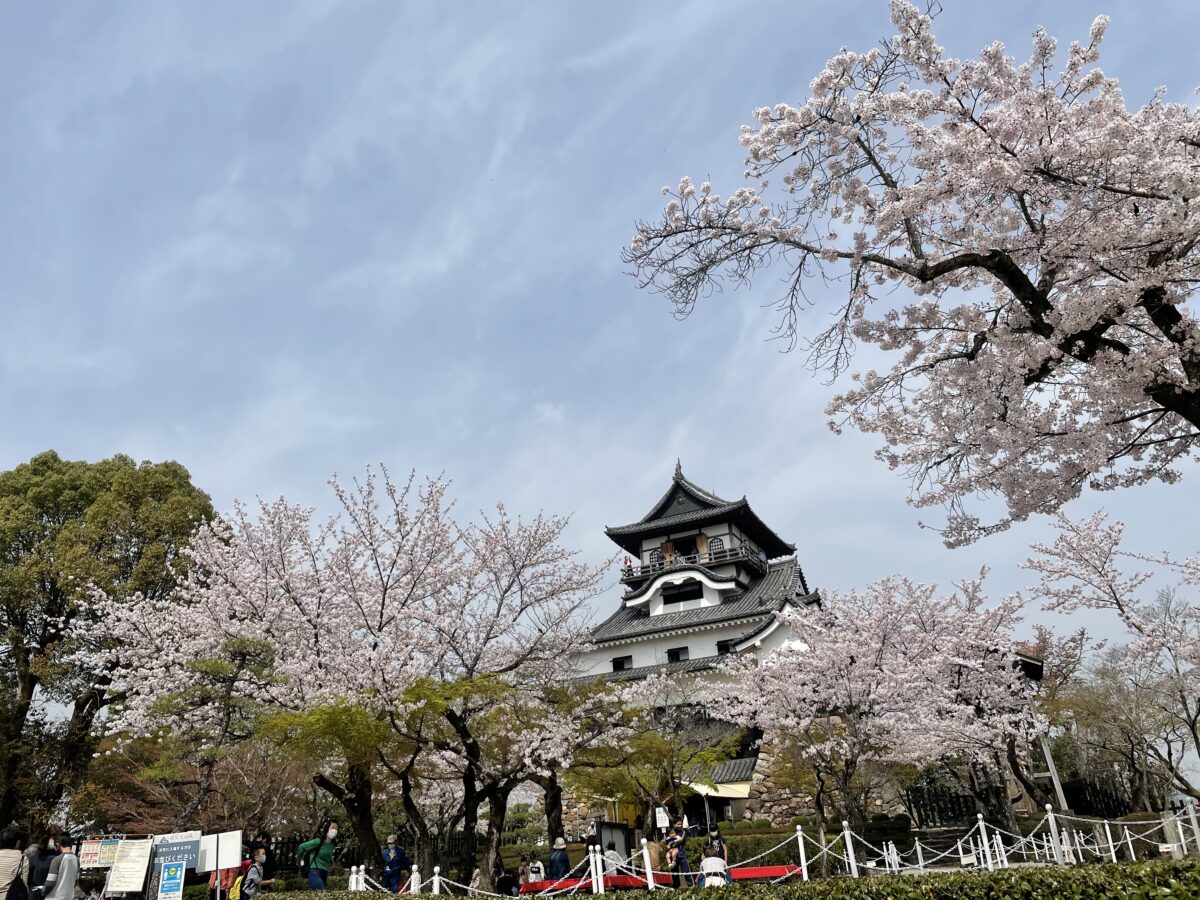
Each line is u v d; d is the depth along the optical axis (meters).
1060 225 7.56
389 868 13.72
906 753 19.80
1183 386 7.74
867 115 7.86
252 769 18.31
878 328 9.48
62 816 22.02
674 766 20.91
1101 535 17.75
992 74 7.48
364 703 14.08
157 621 17.86
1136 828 20.16
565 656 19.98
